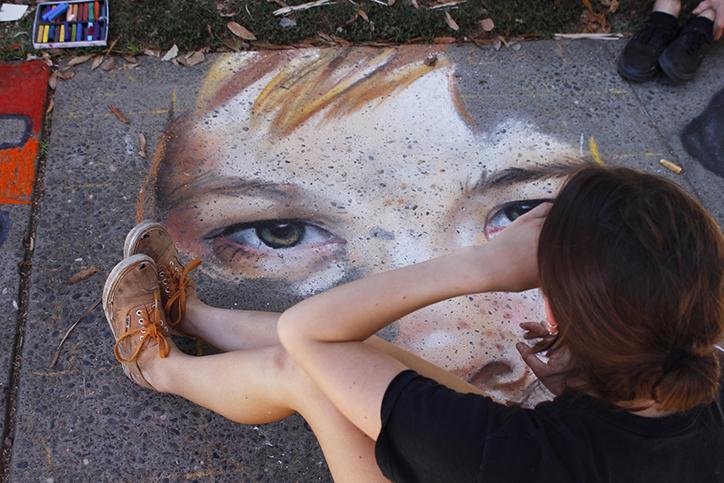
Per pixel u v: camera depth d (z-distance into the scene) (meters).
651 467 1.06
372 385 1.22
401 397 1.17
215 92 2.59
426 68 2.73
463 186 2.45
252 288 2.17
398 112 2.61
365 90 2.65
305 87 2.64
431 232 2.33
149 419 1.90
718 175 2.57
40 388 1.93
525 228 1.25
